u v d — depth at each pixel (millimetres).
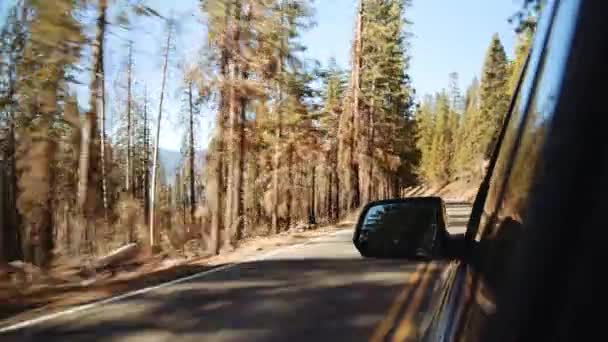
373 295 8156
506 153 2314
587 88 1287
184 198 49562
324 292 8602
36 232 23938
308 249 16031
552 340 1159
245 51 21891
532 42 2680
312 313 7090
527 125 1878
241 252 17391
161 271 12625
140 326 6547
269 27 22938
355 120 35969
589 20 1426
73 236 21125
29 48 18156
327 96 47500
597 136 1213
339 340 5676
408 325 5637
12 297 9273
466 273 2496
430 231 3357
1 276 12117
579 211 1186
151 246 22406
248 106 24125
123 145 51781
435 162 96125
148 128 49719
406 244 3422
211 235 20469
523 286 1311
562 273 1181
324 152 43625
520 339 1247
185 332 6215
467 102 95125
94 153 18500
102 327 6566
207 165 24016
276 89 30047
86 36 15805
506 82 46438
